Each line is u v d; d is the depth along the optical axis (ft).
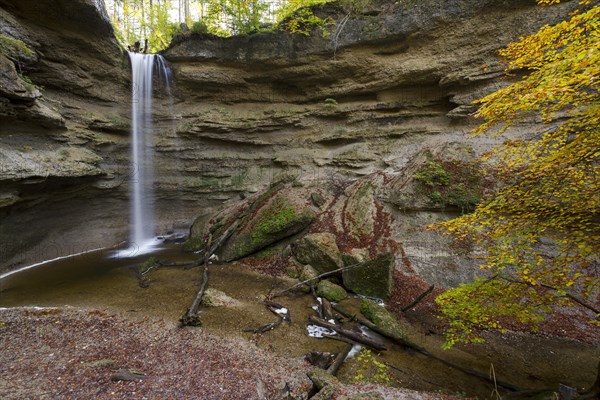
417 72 46.78
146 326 24.22
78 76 43.96
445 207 36.19
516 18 39.09
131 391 15.64
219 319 26.22
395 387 19.38
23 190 33.91
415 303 28.27
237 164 58.59
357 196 44.01
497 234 19.94
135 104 52.31
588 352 23.48
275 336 24.45
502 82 40.09
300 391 17.66
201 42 54.60
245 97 58.34
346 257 35.68
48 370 17.19
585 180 18.61
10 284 32.48
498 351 23.76
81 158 40.50
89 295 30.35
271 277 36.45
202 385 16.69
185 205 58.70
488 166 34.27
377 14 49.98
